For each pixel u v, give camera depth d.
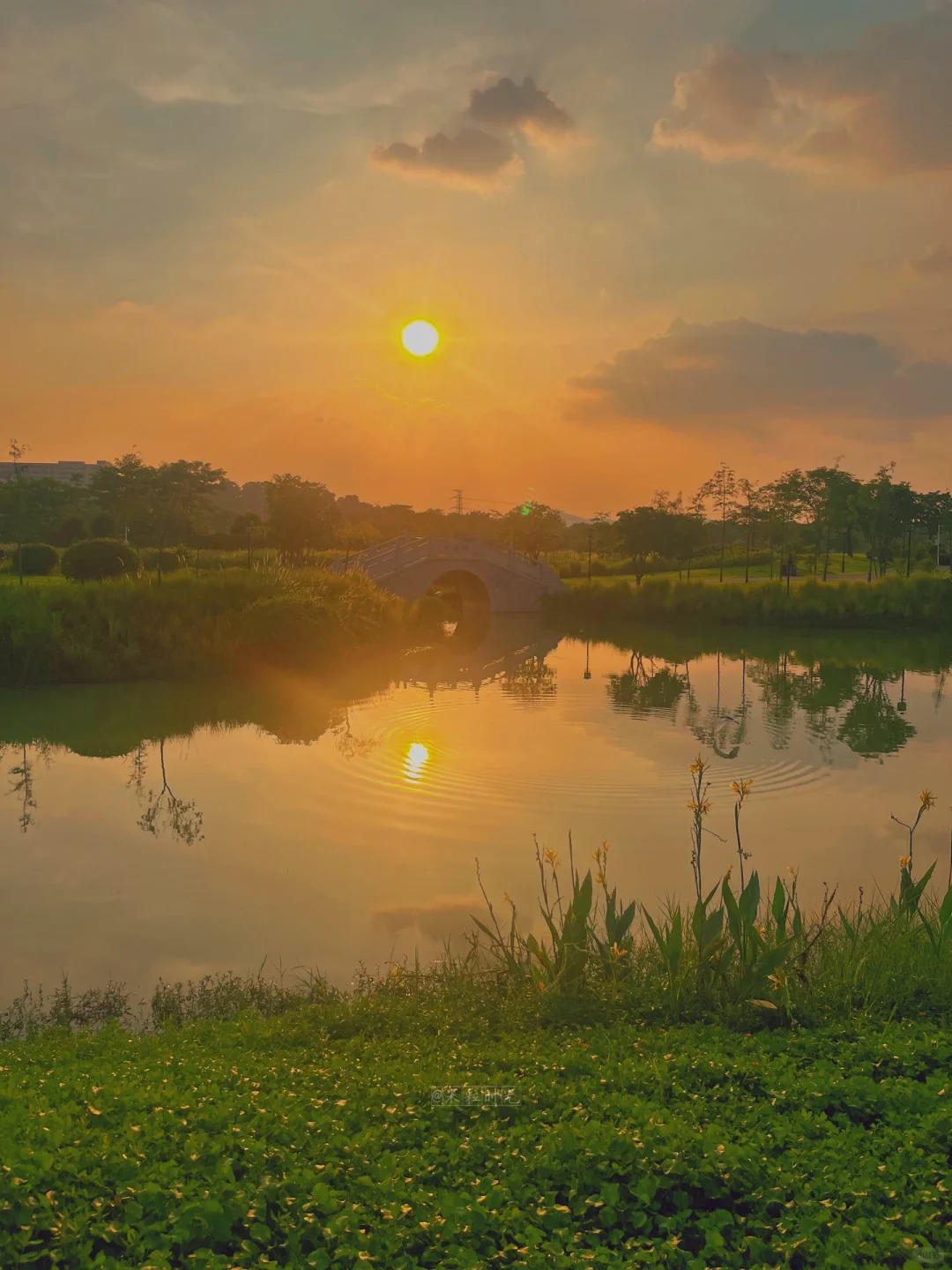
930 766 22.92
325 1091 7.26
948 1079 7.07
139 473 110.06
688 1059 7.60
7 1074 7.70
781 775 22.09
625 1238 5.34
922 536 107.06
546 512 125.12
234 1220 5.25
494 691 34.50
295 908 14.38
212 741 25.95
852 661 44.19
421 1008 10.12
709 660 44.50
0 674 33.47
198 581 40.16
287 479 87.06
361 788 21.17
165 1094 6.89
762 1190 5.58
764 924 10.50
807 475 103.12
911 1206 5.40
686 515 91.44
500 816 19.08
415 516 145.50
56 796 20.66
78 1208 5.23
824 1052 7.83
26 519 106.44
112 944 13.09
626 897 14.66
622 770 22.56
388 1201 5.46
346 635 40.00
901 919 10.76
